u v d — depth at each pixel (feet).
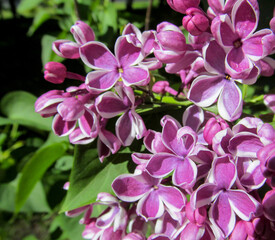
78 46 0.45
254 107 0.66
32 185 0.65
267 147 0.35
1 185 0.82
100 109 0.42
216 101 0.44
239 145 0.38
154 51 0.43
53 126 0.45
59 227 0.99
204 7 0.60
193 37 0.42
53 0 0.89
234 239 0.38
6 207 0.81
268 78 0.66
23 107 0.77
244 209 0.37
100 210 0.57
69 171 0.80
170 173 0.44
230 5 0.41
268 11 0.58
